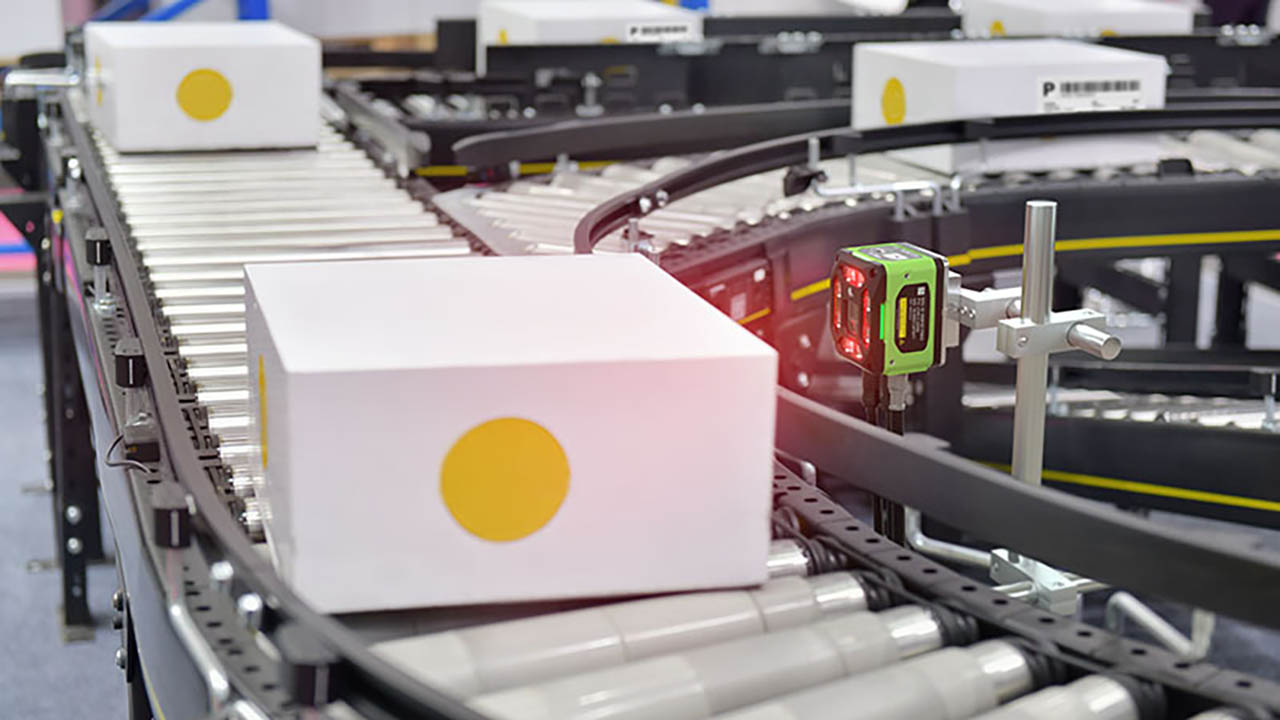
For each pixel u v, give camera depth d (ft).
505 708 5.57
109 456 7.52
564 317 6.68
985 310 7.65
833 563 6.81
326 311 6.67
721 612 6.29
